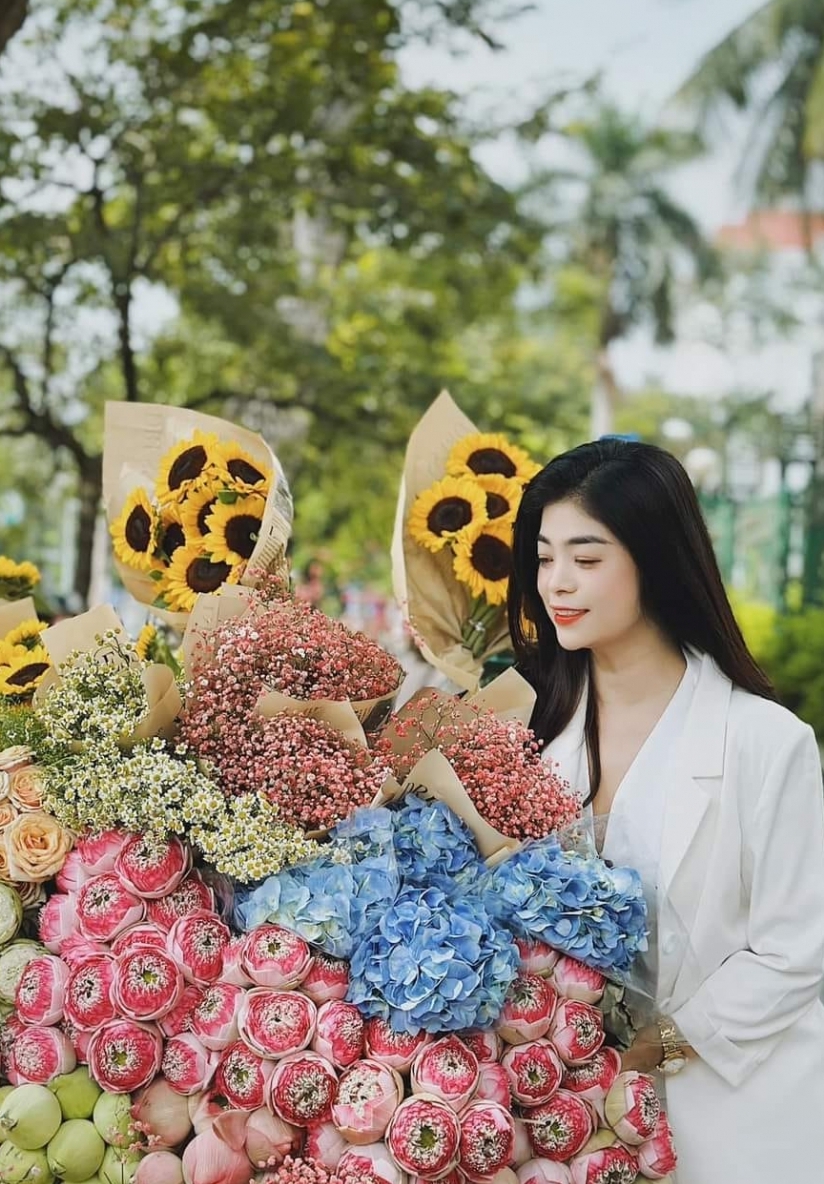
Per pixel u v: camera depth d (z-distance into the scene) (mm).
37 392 9336
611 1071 1774
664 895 1971
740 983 1954
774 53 21469
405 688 2455
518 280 10062
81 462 8547
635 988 1886
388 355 9914
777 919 1986
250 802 1774
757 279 35375
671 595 2121
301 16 7656
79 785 1821
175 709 1913
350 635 2014
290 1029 1647
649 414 35000
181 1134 1702
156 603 2342
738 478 28562
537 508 2154
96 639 1999
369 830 1774
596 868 1833
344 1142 1652
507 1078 1696
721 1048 1935
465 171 8281
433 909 1726
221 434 2383
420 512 2539
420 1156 1586
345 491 10383
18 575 2752
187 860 1802
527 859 1835
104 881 1779
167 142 7898
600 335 32281
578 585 2080
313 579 11609
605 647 2191
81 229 7895
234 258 8453
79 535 8523
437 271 9344
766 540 14766
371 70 7785
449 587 2584
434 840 1826
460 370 10836
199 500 2238
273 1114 1656
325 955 1723
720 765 2043
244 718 1884
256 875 1717
